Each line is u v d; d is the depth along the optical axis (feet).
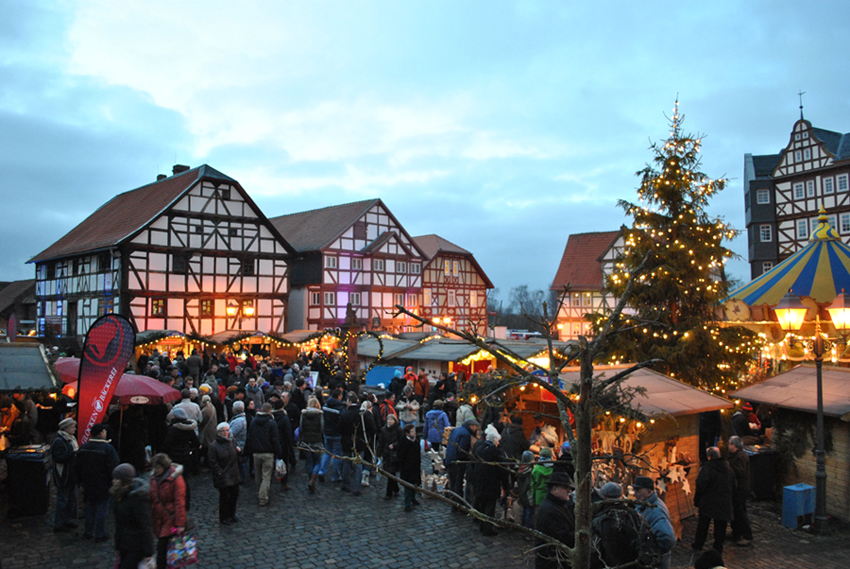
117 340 28.96
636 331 48.85
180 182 108.88
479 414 41.09
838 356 52.80
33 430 32.45
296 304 135.23
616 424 27.68
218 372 59.16
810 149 126.00
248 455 35.68
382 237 137.18
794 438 35.01
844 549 27.99
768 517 32.63
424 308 149.79
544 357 61.31
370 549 26.20
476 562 25.09
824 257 58.03
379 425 37.42
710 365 47.83
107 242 99.30
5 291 177.17
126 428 31.71
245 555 25.08
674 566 25.70
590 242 161.27
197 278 104.68
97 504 25.89
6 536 26.22
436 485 34.40
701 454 42.34
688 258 49.21
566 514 18.97
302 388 46.91
